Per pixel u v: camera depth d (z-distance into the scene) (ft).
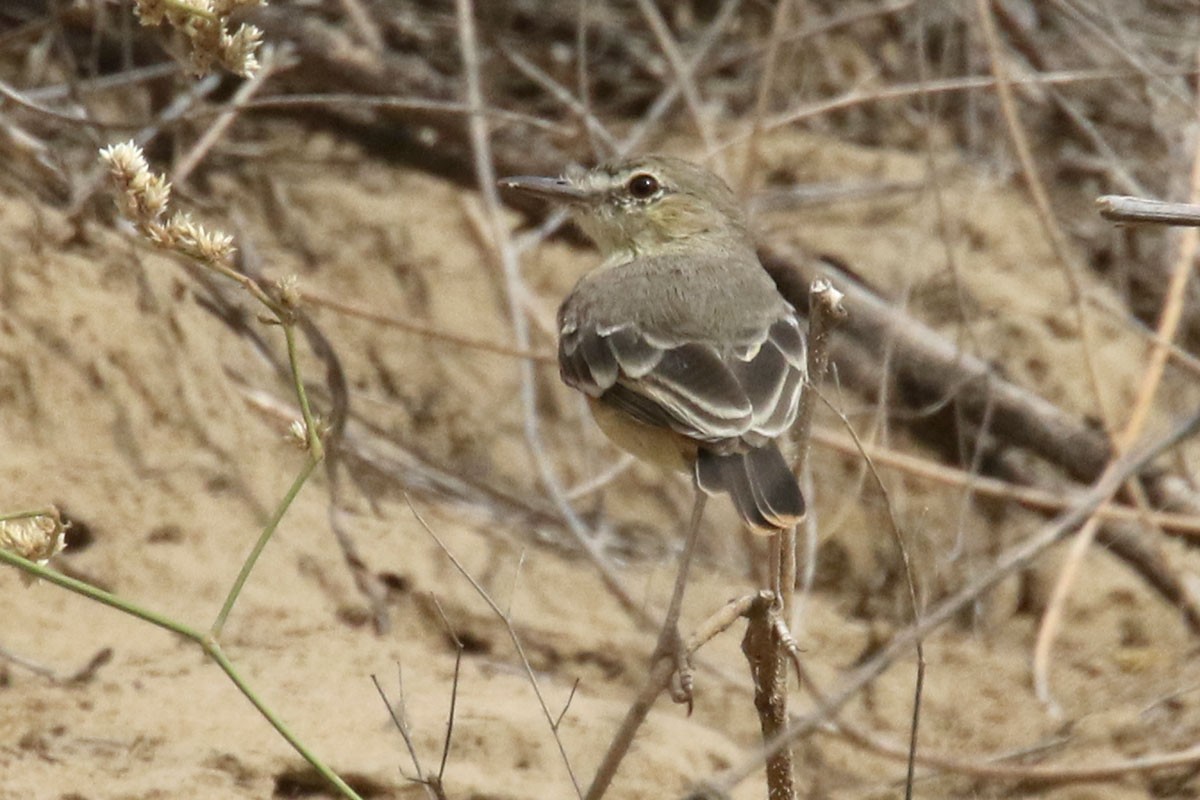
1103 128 54.80
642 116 53.88
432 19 52.80
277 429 40.37
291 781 29.53
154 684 31.78
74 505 35.76
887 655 25.31
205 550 36.37
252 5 23.52
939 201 46.32
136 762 29.19
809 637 40.93
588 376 31.99
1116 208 23.90
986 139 54.60
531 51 53.11
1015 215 52.39
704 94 54.44
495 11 52.90
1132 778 34.94
